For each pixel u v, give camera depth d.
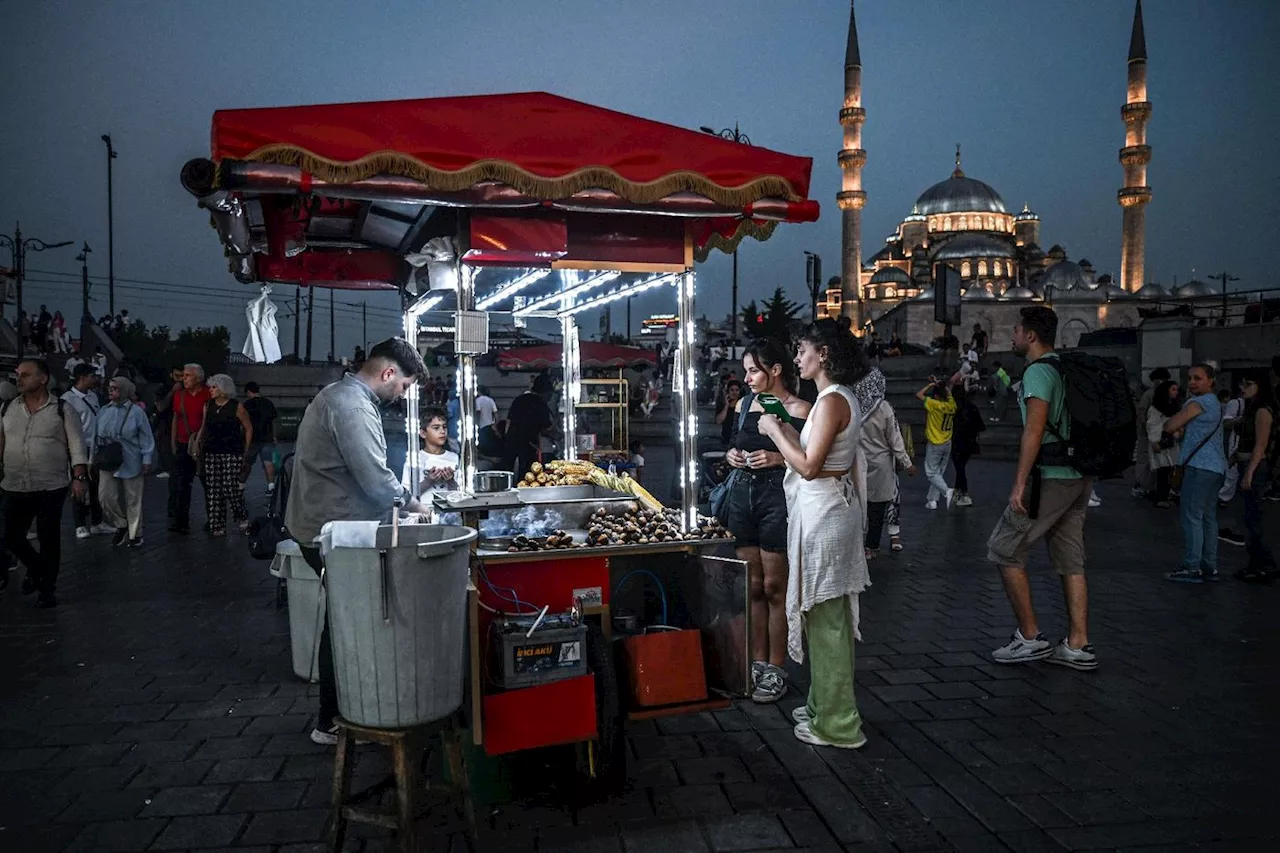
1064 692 4.92
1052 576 8.05
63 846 3.25
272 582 7.87
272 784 3.78
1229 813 3.49
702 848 3.22
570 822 3.42
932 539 10.12
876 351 35.06
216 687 5.04
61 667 5.41
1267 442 7.68
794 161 4.41
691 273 4.53
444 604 3.08
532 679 3.46
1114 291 59.62
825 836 3.31
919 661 5.50
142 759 4.03
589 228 4.43
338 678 3.12
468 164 3.86
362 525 3.07
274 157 3.61
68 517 12.14
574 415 7.22
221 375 10.38
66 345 33.25
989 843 3.25
